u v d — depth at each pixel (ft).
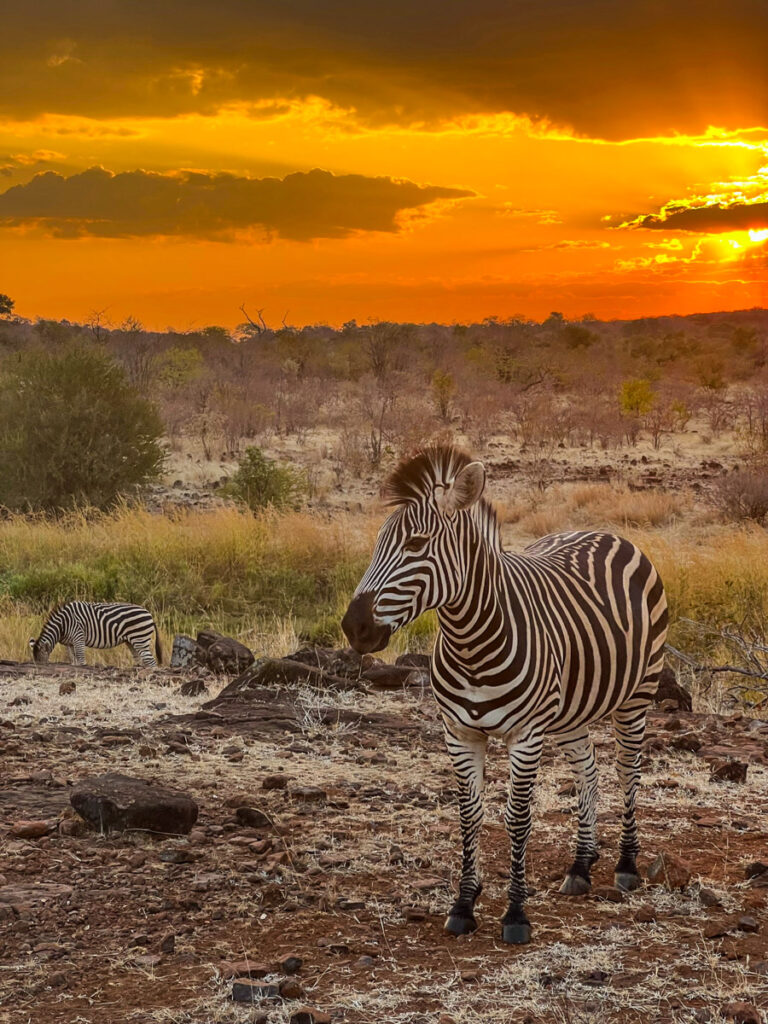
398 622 12.53
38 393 66.08
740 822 17.79
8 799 18.10
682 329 340.80
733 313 404.36
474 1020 11.28
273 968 12.46
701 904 14.44
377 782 19.62
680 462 83.66
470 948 13.09
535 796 18.93
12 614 43.29
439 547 12.60
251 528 52.95
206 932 13.48
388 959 12.78
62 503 64.54
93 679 28.94
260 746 21.57
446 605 12.80
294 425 102.22
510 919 13.35
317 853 16.06
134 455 67.82
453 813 18.03
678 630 35.76
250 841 16.42
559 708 13.89
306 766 20.44
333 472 79.20
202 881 14.92
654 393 119.55
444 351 187.21
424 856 16.05
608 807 18.54
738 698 27.63
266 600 48.16
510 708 13.01
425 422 99.76
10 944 13.04
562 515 62.23
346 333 231.91
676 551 49.60
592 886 15.06
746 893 14.82
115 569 48.44
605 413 106.73
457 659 13.03
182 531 52.80
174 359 134.51
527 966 12.55
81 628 36.24
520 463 83.05
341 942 13.16
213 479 76.95
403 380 142.51
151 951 12.89
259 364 163.63
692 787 19.61
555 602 14.05
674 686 26.45
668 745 22.21
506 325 279.28
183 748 21.09
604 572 15.33
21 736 21.90
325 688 26.09
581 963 12.65
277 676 26.16
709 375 148.05
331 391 138.10
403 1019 11.34
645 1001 11.74
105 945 13.05
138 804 16.47
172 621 44.91
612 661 14.48
